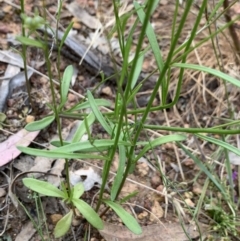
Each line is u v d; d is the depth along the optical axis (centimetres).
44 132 27
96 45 33
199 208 26
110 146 20
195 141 29
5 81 29
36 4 34
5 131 26
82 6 35
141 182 27
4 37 31
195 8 35
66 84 22
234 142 29
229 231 25
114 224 24
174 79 32
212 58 33
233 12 34
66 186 25
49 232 24
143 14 18
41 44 16
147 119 30
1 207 24
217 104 31
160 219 25
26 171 25
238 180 27
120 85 18
